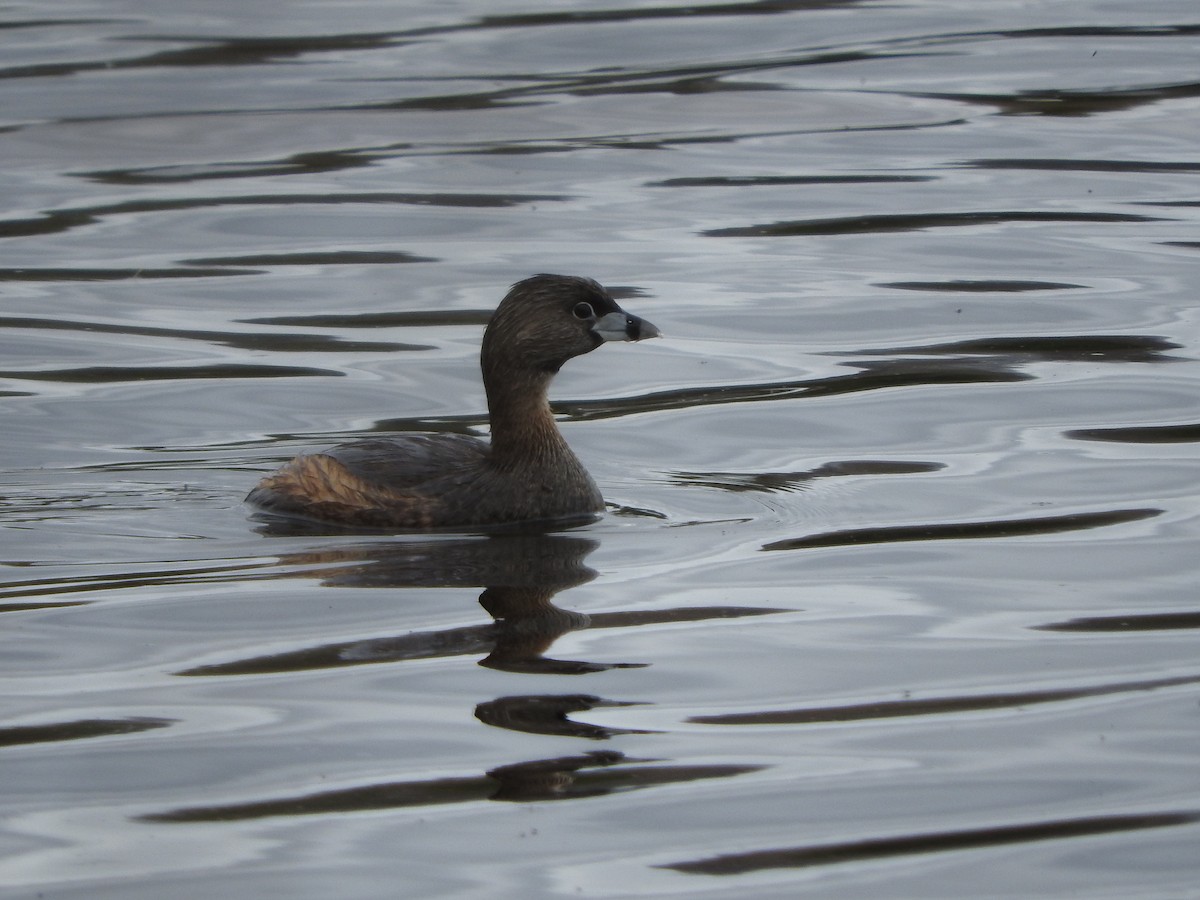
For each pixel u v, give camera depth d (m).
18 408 16.61
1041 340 18.20
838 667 10.39
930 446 15.38
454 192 23.64
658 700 9.87
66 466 15.06
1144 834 8.32
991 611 11.35
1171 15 32.16
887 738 9.40
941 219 22.25
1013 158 24.59
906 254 21.08
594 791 8.82
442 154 25.34
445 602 11.51
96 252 21.48
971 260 20.81
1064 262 20.61
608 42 31.00
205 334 18.81
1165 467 14.55
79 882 7.95
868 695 9.97
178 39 31.59
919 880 7.93
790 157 24.92
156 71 29.44
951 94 27.61
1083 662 10.45
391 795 8.77
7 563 12.45
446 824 8.48
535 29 32.03
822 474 14.70
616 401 17.03
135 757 9.20
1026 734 9.43
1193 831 8.34
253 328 19.02
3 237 21.98
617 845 8.28
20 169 24.70
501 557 12.54
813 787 8.84
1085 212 22.36
